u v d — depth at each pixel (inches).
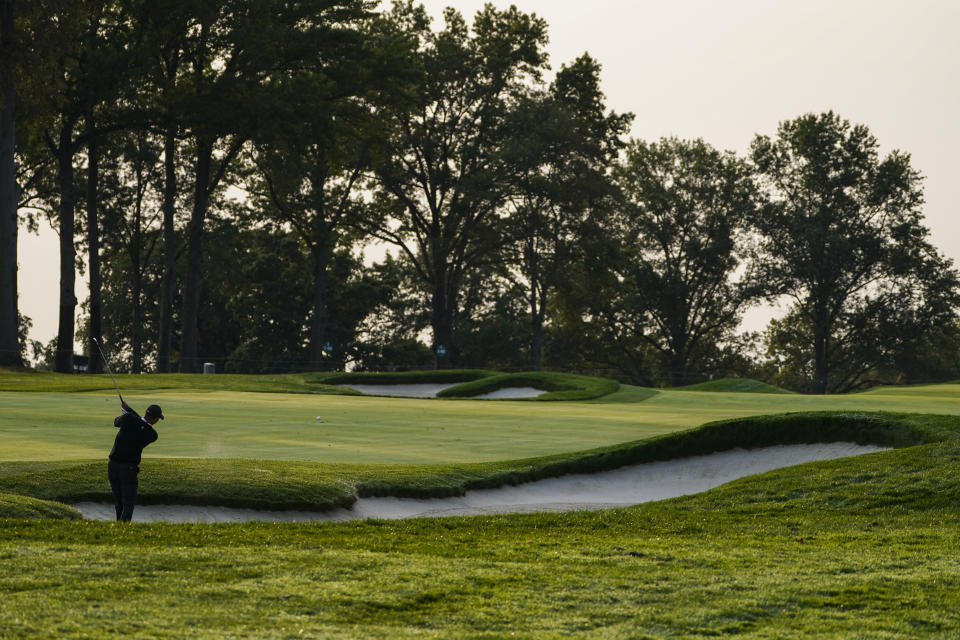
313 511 868.0
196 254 3235.7
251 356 4372.5
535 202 4018.2
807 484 951.0
